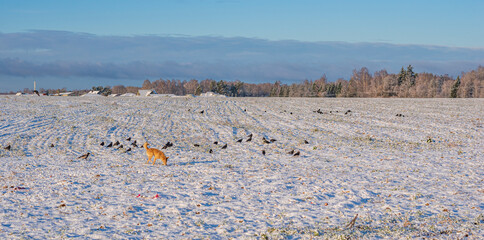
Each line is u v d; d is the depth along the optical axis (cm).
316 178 1858
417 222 1176
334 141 3216
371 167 2147
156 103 7019
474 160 2308
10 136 3372
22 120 4322
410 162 2281
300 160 2425
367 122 4409
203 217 1291
